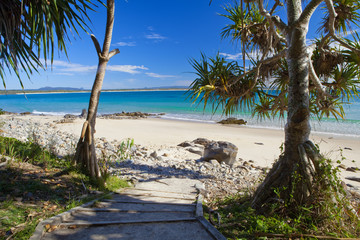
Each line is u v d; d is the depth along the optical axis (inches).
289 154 142.9
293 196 133.9
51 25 150.0
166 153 343.6
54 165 190.5
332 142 505.0
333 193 126.1
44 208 122.4
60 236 99.9
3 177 145.7
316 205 123.8
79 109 1485.0
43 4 145.0
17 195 129.7
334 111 180.1
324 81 184.2
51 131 469.4
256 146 454.9
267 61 164.4
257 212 138.3
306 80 139.8
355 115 962.7
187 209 143.3
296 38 137.2
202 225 116.3
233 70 186.9
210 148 320.5
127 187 192.4
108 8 178.7
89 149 185.3
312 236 106.0
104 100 2512.3
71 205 131.0
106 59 186.2
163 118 988.6
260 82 194.4
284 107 192.5
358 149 438.9
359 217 126.0
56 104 2010.3
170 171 263.6
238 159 353.7
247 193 176.9
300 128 138.9
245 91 184.1
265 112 208.2
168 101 2251.5
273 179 145.0
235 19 206.4
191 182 220.5
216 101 187.8
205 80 175.9
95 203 141.6
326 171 127.3
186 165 292.7
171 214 133.5
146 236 104.3
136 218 124.8
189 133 585.6
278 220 119.6
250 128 704.4
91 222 112.0
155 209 141.2
